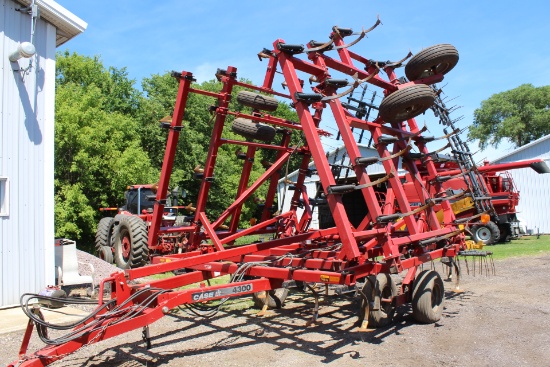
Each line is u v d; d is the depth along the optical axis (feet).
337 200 16.02
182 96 22.24
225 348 15.89
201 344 16.40
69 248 25.67
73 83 76.69
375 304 17.25
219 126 22.38
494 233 55.57
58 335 17.72
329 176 16.14
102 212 66.18
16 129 23.56
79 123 60.75
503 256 42.83
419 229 21.53
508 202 56.90
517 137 150.92
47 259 24.31
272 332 17.85
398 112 17.75
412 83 19.80
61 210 55.77
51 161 24.97
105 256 34.73
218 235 24.18
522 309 21.38
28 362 11.37
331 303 22.99
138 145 73.41
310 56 19.39
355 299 23.62
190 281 17.38
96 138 61.00
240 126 22.38
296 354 15.11
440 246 22.00
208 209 83.25
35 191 24.16
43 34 25.14
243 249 19.85
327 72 18.62
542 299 23.59
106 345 16.34
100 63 89.35
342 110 17.87
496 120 152.87
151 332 18.08
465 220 22.17
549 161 78.02
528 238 68.33
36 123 24.47
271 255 20.71
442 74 20.53
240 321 19.65
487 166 52.39
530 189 79.10
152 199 24.13
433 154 22.70
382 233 16.67
